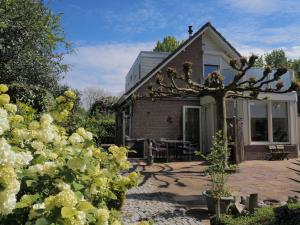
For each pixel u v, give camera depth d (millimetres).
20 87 8008
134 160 14984
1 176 1799
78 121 8062
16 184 1831
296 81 11055
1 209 1787
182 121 17062
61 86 11273
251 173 11438
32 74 8914
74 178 2412
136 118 16516
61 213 1758
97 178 2771
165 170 12047
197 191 8469
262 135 16516
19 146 2914
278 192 8266
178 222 5762
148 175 10906
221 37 18141
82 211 1914
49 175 2365
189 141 16688
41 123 3166
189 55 17859
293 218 4770
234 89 11492
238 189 8602
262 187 8906
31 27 7910
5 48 7855
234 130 14211
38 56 8672
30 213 1866
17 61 8258
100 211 2266
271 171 11945
